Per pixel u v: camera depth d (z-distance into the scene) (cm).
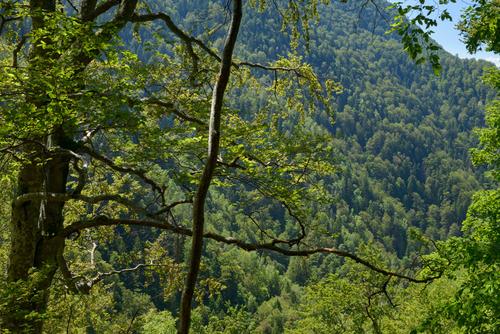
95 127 699
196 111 916
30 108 550
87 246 1200
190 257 308
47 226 815
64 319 869
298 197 742
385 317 2111
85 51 614
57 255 849
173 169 741
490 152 1306
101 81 687
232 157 704
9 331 577
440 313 867
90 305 1019
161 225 765
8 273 798
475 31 820
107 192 1110
